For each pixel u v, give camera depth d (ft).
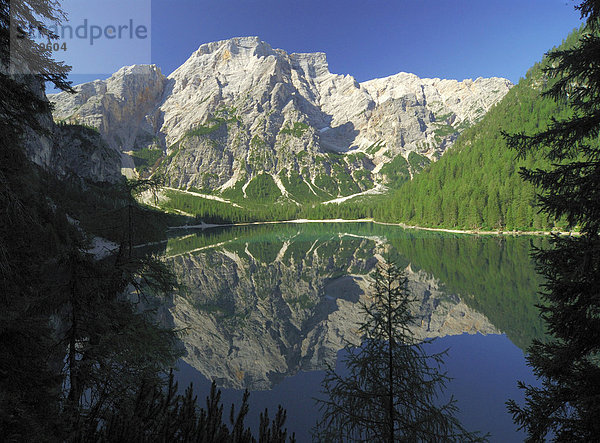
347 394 27.02
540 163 370.94
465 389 56.65
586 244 21.39
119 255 39.65
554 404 23.58
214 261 229.86
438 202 445.37
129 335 34.50
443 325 94.07
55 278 29.96
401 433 26.22
